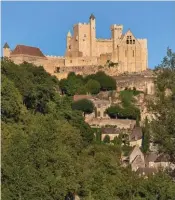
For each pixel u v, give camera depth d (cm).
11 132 16488
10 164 13750
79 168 17088
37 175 13838
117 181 17825
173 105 12306
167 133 12125
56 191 13962
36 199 13450
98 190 17212
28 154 14125
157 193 15988
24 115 19475
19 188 13375
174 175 13812
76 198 16800
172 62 12525
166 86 12469
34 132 14888
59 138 17150
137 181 17400
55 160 14738
